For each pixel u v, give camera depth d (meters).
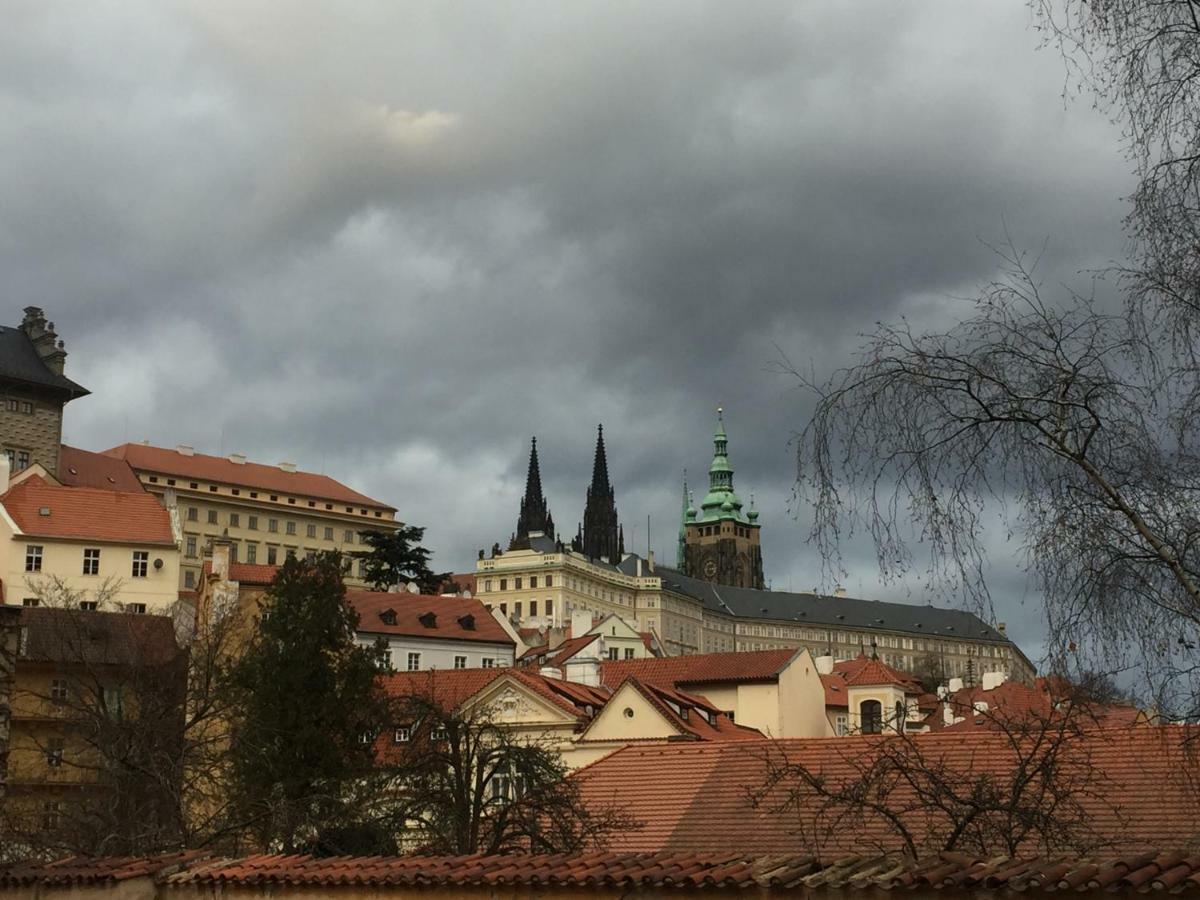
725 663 96.19
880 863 18.11
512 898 19.47
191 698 63.44
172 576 120.50
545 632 175.62
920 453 18.19
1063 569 17.89
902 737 28.66
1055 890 15.66
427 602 134.00
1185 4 17.28
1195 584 17.50
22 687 73.19
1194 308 17.19
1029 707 28.62
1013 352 18.34
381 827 48.91
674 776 48.38
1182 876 15.16
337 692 61.06
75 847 48.66
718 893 17.86
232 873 22.61
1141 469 17.78
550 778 49.66
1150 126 17.14
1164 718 17.58
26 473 135.88
